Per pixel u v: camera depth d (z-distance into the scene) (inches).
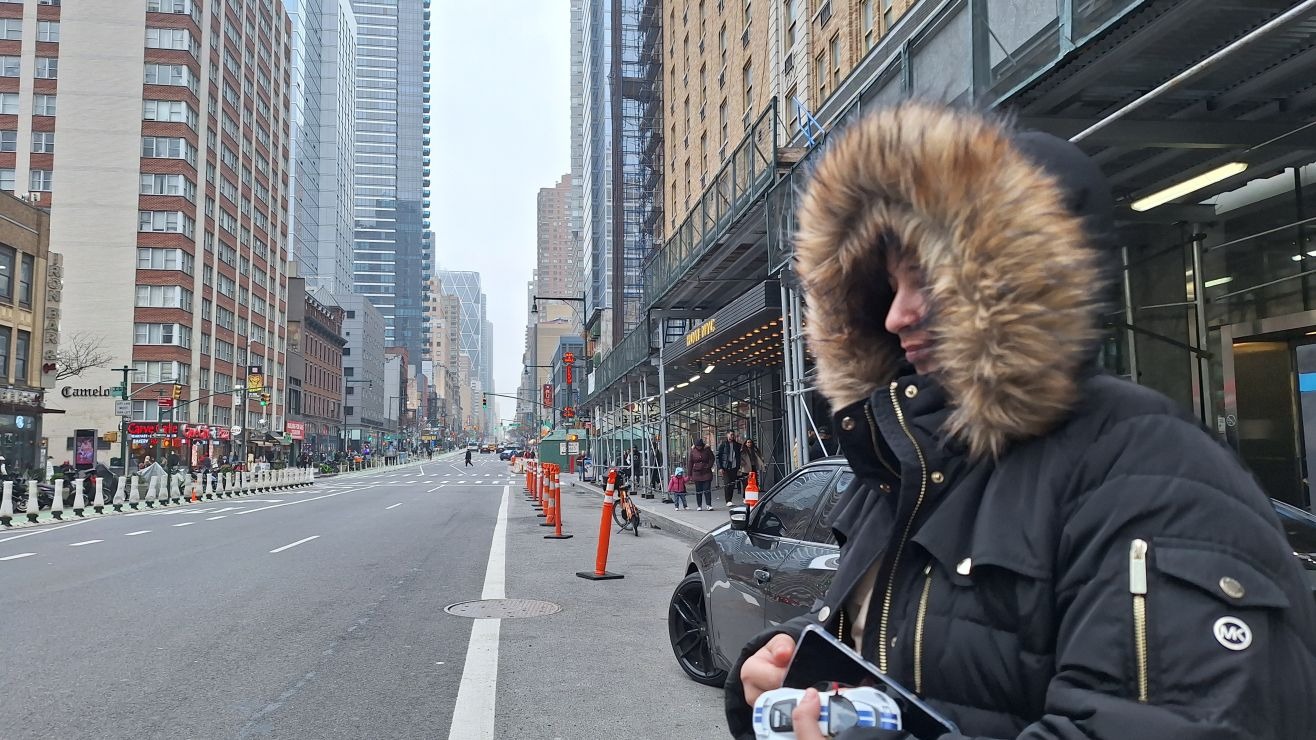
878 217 45.3
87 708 196.4
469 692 208.1
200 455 2313.0
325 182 5187.0
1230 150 298.2
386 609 317.4
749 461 816.3
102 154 2285.9
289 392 3348.9
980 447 41.3
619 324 2615.7
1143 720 33.1
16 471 1114.1
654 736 177.8
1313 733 33.0
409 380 7111.2
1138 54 255.4
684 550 512.1
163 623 292.2
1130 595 35.3
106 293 2239.2
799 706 42.4
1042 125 296.5
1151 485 36.5
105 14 2326.5
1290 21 182.4
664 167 1534.2
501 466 3772.1
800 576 166.1
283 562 453.7
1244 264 332.8
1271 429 327.3
